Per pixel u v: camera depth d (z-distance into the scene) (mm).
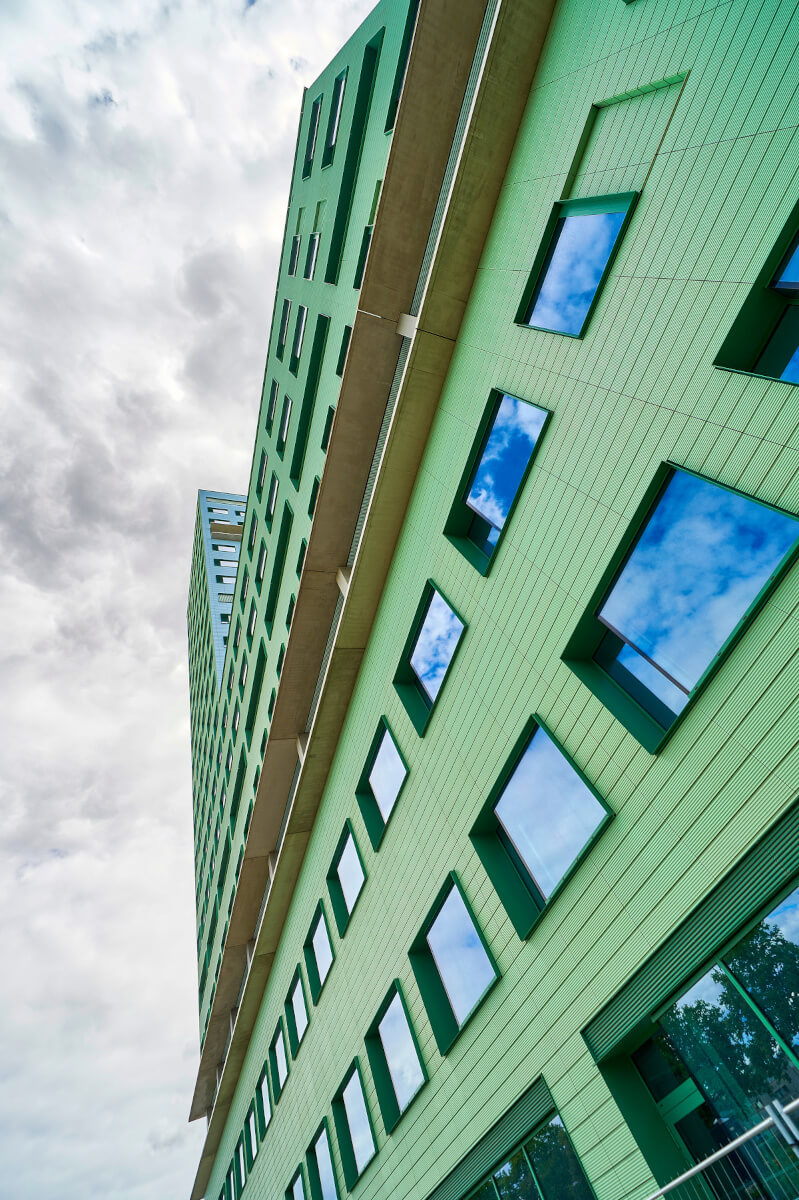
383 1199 11992
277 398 26016
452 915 10469
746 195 5930
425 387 12617
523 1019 8258
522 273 10039
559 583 8352
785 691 5215
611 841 6992
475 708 10164
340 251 18688
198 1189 37188
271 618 27609
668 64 7125
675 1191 5777
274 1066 21656
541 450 9047
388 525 14180
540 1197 7781
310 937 18359
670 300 6840
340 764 16547
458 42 12750
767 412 5516
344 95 18500
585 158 8680
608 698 7383
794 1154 4887
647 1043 6727
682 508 6516
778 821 5156
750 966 5363
